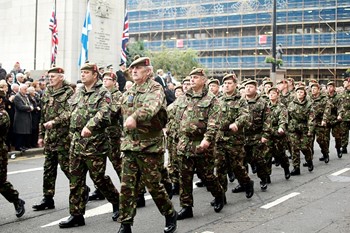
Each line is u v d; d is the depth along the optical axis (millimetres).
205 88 6102
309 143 10414
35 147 13750
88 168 5832
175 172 7938
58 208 6980
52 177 6891
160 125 5199
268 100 9398
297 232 5879
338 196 8078
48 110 6637
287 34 49906
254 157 8219
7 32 23234
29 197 7703
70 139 5961
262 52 51906
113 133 7176
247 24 52219
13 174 9859
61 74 6676
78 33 21188
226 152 7207
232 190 8328
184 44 55812
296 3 49406
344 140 13836
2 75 15141
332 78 48000
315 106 12000
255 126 8125
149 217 6543
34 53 22172
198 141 6016
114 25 22375
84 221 6121
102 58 21766
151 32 58219
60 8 21219
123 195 5191
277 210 7043
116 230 5855
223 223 6242
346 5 47156
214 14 54312
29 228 5930
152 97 5062
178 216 6379
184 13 56219
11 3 23188
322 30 49062
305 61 48969
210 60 54312
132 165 5211
